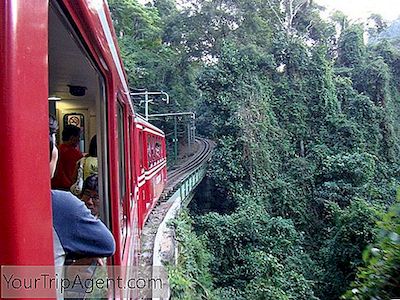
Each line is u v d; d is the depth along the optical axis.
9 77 0.83
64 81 2.67
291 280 15.65
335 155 27.59
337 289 16.56
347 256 16.30
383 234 3.03
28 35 0.92
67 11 1.43
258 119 26.55
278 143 27.64
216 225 19.06
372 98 33.31
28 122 0.90
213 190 26.05
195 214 25.28
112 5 30.41
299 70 30.23
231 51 28.08
